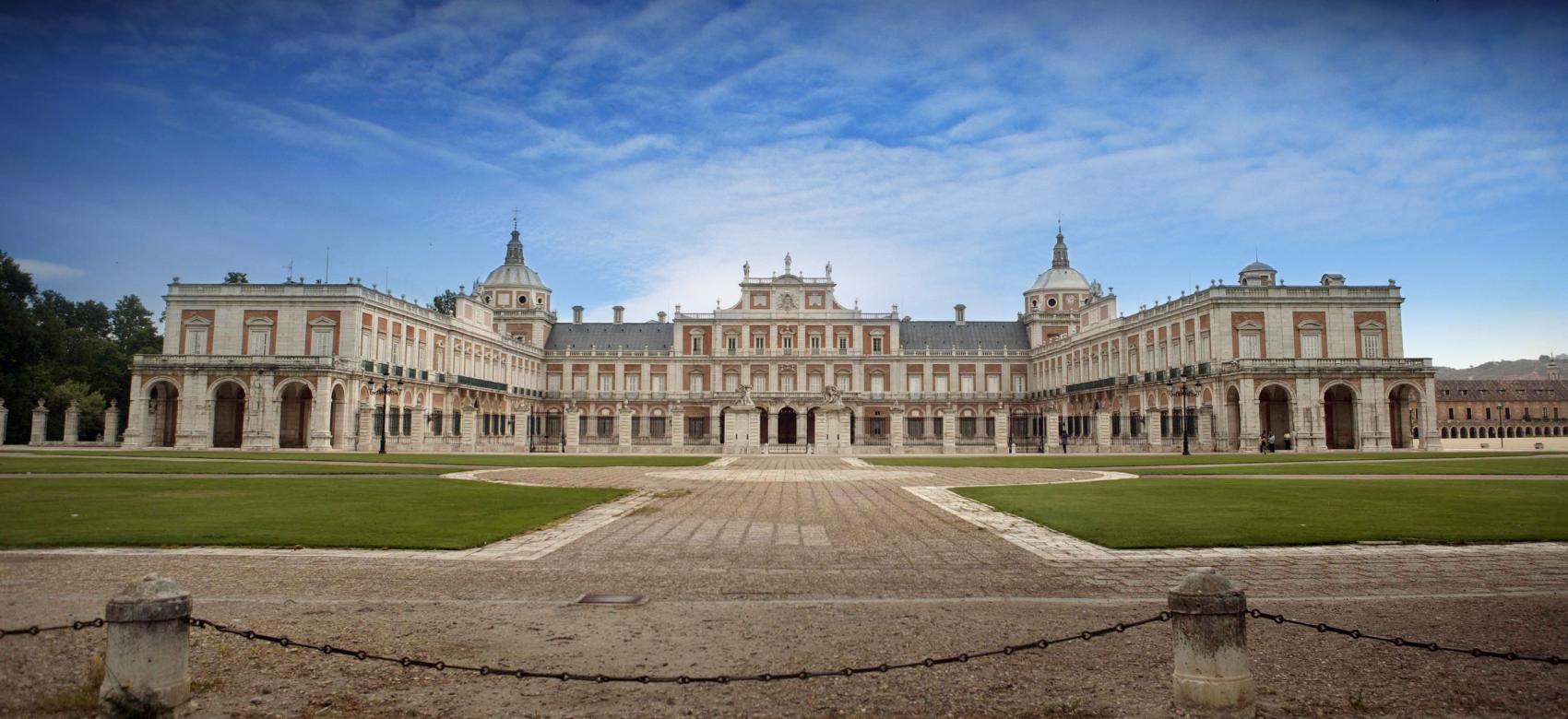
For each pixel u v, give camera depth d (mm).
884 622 11047
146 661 7996
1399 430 69812
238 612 11570
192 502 22969
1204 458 50125
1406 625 10805
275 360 65375
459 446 67312
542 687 8797
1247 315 69250
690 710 8180
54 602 11922
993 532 18828
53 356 76188
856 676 9086
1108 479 33281
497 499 25156
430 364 82312
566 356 111062
